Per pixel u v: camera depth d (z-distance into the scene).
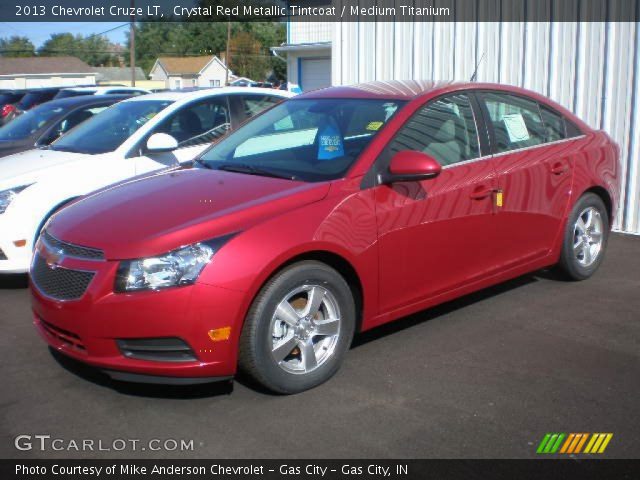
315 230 3.86
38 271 4.03
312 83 26.66
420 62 9.56
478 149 4.91
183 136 6.99
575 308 5.34
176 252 3.56
